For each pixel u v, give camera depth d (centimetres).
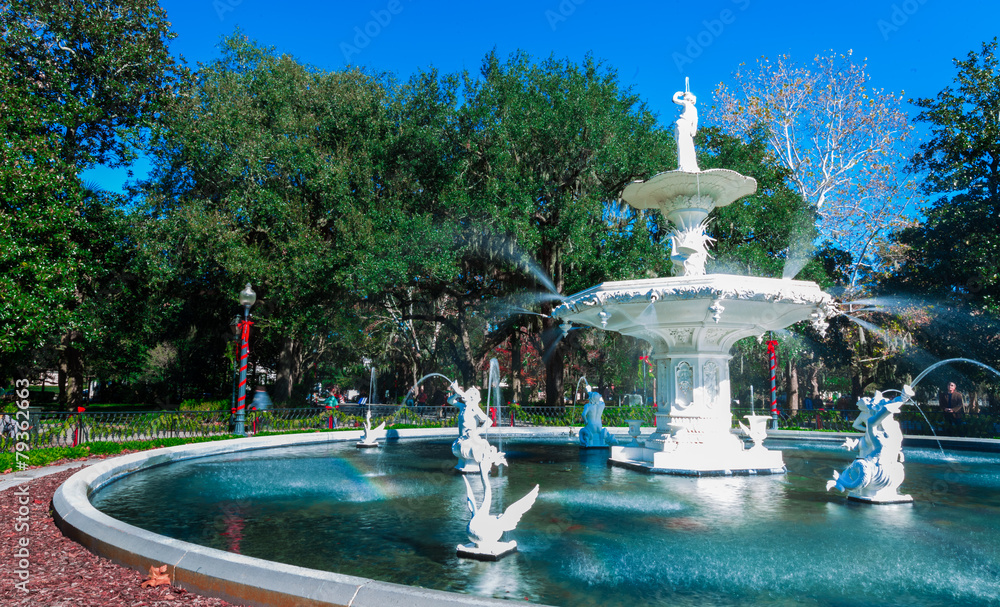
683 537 540
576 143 2227
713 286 864
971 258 1997
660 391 1084
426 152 2383
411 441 1574
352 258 2158
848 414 1927
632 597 390
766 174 2359
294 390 3244
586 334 2694
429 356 3556
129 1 1927
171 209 2220
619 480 873
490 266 2556
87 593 386
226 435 1457
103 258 1930
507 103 2217
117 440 1368
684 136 1105
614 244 2116
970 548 503
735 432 1841
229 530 574
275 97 2445
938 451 1353
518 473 953
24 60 1709
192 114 2298
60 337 2173
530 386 4378
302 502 717
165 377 3825
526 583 416
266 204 2164
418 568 449
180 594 388
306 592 347
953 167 2170
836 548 503
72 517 544
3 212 1445
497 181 2148
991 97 2083
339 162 2322
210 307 2784
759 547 505
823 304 930
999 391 2519
